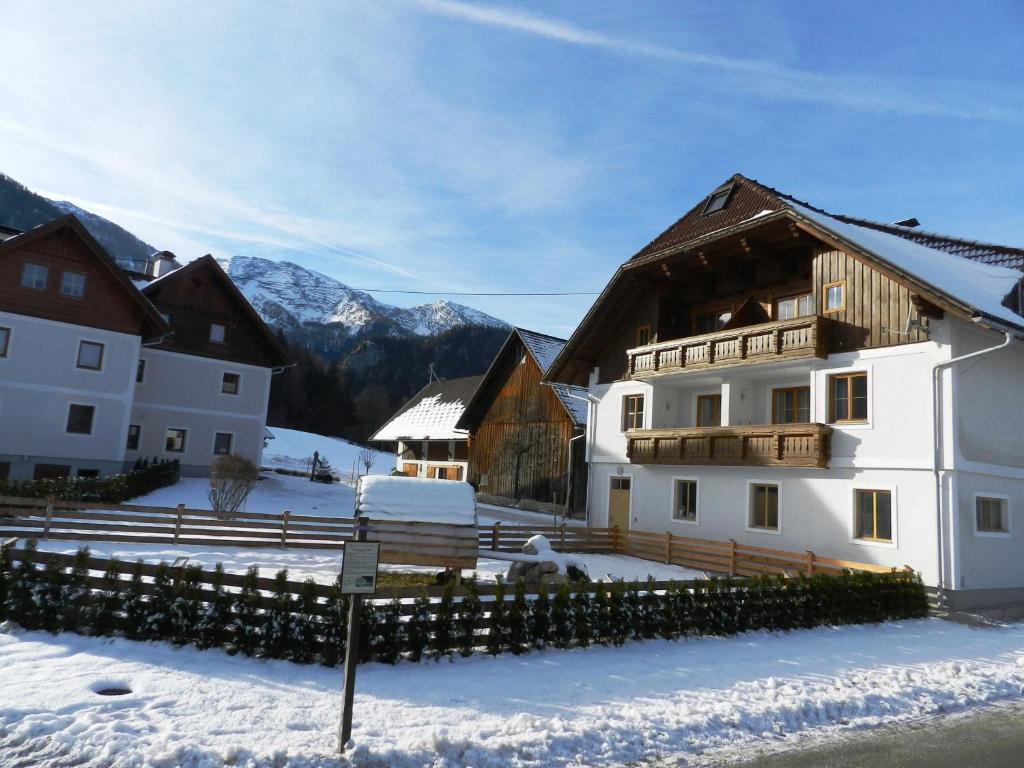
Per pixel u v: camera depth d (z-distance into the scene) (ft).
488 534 73.82
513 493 117.29
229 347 122.42
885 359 57.26
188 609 30.04
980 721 28.81
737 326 71.20
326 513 96.78
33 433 92.48
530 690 27.84
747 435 66.13
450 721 23.91
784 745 24.79
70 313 96.63
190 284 119.24
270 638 29.07
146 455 111.96
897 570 51.78
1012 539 56.44
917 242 85.61
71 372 95.91
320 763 20.10
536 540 51.85
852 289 60.64
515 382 122.11
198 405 117.91
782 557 60.18
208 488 101.71
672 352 74.84
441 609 31.63
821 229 59.41
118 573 31.63
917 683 32.94
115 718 21.86
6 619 30.66
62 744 20.02
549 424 112.57
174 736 20.88
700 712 26.66
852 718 28.12
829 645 39.63
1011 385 58.39
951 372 53.06
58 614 30.42
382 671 28.94
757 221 64.64
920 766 23.43
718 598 40.27
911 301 55.06
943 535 52.06
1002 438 56.70
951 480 52.16
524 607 33.78
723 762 22.94
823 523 60.49
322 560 57.72
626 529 81.30
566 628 34.47
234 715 23.00
